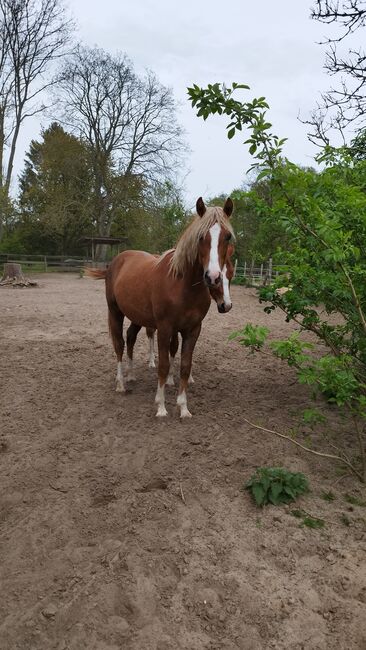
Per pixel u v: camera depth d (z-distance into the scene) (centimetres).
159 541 267
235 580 236
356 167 389
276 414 443
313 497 307
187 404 475
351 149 489
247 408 459
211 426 418
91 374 582
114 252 3941
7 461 365
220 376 568
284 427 411
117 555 255
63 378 564
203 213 386
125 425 427
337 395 279
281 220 307
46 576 245
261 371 588
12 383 543
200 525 281
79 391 519
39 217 3541
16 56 2870
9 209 2886
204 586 234
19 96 2945
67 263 3081
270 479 309
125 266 515
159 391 446
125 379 554
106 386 537
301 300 335
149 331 598
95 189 3384
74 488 325
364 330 295
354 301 286
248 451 369
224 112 292
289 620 215
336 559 251
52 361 636
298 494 307
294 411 450
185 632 210
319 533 272
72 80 3100
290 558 253
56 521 288
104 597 228
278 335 806
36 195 3862
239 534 271
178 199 2931
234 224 1872
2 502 312
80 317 979
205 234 365
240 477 331
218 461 355
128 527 280
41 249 4272
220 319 984
